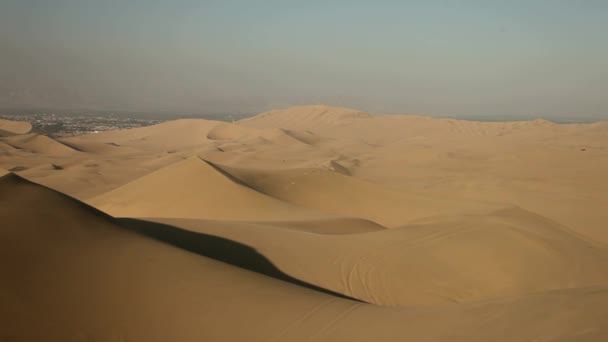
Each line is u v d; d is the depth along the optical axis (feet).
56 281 20.81
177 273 23.61
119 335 18.86
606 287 21.90
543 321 17.66
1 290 19.53
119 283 21.79
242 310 21.06
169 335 19.10
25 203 25.22
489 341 16.76
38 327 18.44
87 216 27.22
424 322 19.42
